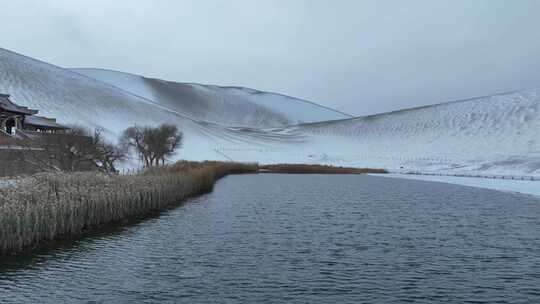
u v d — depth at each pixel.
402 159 111.06
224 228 24.12
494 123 133.62
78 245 19.77
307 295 13.58
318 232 23.12
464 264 17.03
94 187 26.16
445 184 55.53
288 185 53.47
